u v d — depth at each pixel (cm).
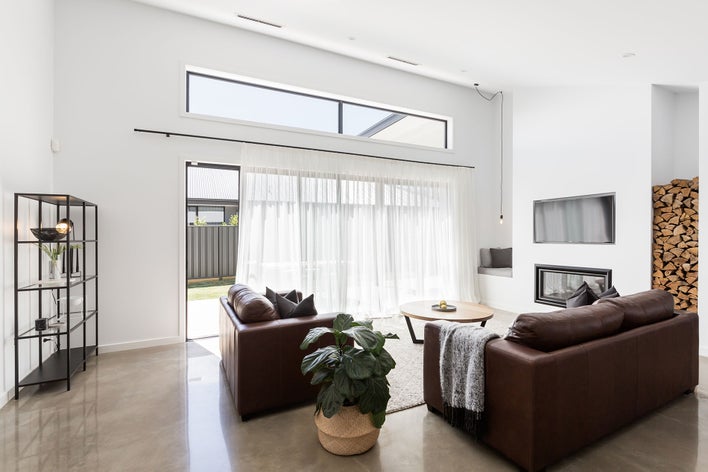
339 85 484
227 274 836
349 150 491
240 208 414
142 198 377
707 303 342
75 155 352
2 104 252
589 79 421
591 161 441
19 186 277
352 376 177
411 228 531
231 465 186
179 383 288
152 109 381
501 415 185
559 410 178
